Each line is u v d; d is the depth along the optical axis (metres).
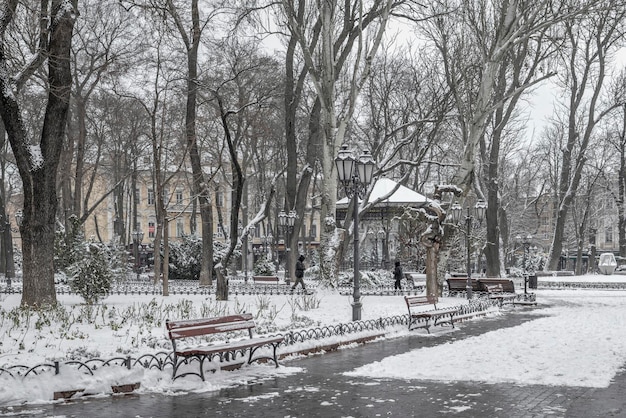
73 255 33.78
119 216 60.16
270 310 19.59
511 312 24.52
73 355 10.30
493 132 42.47
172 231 86.44
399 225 42.72
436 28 30.41
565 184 49.91
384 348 14.52
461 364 12.07
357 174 17.14
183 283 41.62
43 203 19.12
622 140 55.72
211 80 37.72
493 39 29.53
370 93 45.66
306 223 96.25
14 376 8.99
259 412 8.41
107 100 45.16
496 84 40.28
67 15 19.34
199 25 31.19
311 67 27.00
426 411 8.43
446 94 30.83
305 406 8.75
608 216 75.25
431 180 63.72
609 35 44.56
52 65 19.42
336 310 20.72
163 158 59.94
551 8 28.91
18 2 17.98
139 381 9.85
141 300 24.73
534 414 8.23
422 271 44.97
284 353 12.76
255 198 66.75
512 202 63.12
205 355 10.46
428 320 18.83
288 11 26.61
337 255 27.84
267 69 40.75
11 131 18.80
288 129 35.72
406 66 45.66
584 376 10.76
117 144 52.72
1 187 51.72
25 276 19.09
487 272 43.06
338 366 12.02
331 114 27.42
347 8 28.67
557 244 50.41
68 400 9.09
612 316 22.25
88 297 21.70
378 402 8.98
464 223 47.12
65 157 40.16
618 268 53.88
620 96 51.09
